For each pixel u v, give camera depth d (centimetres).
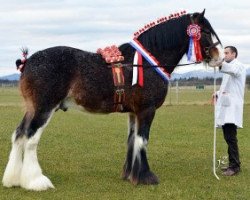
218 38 829
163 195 732
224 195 739
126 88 758
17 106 2675
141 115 780
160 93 785
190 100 3322
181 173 898
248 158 1060
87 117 2042
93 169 929
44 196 716
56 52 729
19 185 754
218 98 878
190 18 823
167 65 803
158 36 802
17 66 739
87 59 746
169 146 1241
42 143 1267
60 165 964
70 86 733
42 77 713
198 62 834
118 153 1126
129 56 782
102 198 714
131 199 710
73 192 742
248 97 3816
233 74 848
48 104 721
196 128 1638
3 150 1154
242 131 1552
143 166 792
